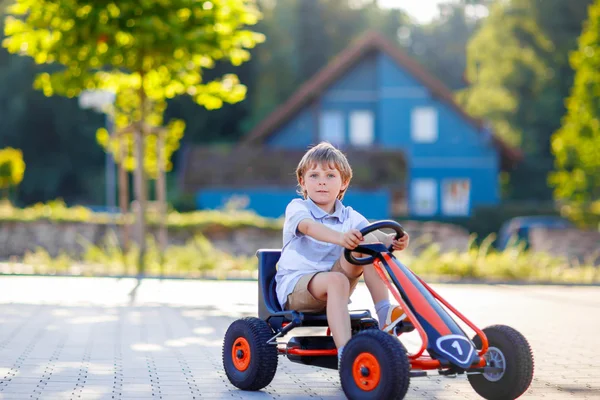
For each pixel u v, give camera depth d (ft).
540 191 176.24
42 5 53.42
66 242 77.87
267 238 77.82
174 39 52.44
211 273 57.72
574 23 182.09
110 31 52.65
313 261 18.57
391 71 136.36
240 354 18.90
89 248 64.03
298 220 18.26
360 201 121.29
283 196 124.47
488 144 137.39
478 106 178.91
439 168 137.80
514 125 177.88
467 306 40.27
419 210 138.10
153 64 56.39
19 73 189.98
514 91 181.47
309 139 136.15
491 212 124.47
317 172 18.85
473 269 60.64
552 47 181.47
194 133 201.57
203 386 19.30
